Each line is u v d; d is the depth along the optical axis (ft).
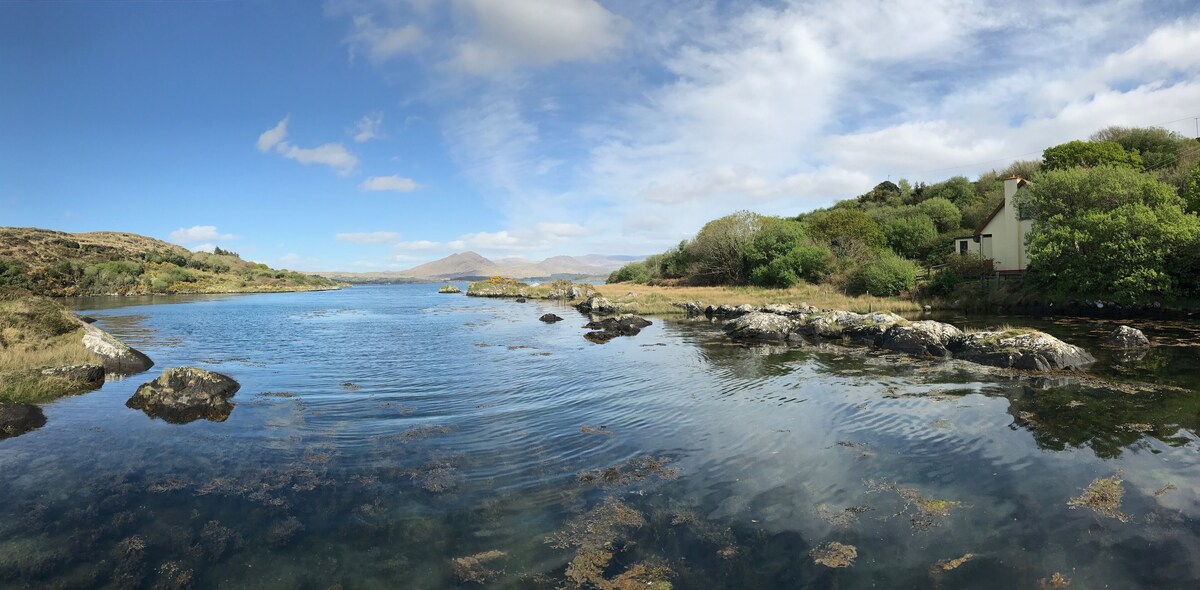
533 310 160.04
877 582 17.33
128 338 91.66
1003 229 135.54
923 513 22.03
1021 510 22.06
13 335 57.57
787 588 17.12
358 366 59.98
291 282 455.22
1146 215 93.25
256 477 26.50
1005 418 35.19
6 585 17.38
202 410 39.83
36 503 23.48
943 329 64.75
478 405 41.29
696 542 20.01
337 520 22.04
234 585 17.61
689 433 33.37
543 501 23.67
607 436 32.91
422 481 25.99
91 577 17.92
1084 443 29.81
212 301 236.22
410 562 18.90
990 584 17.10
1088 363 52.54
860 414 37.17
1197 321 81.82
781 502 23.26
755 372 54.08
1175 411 35.65
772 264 174.91
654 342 79.46
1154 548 18.92
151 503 23.56
